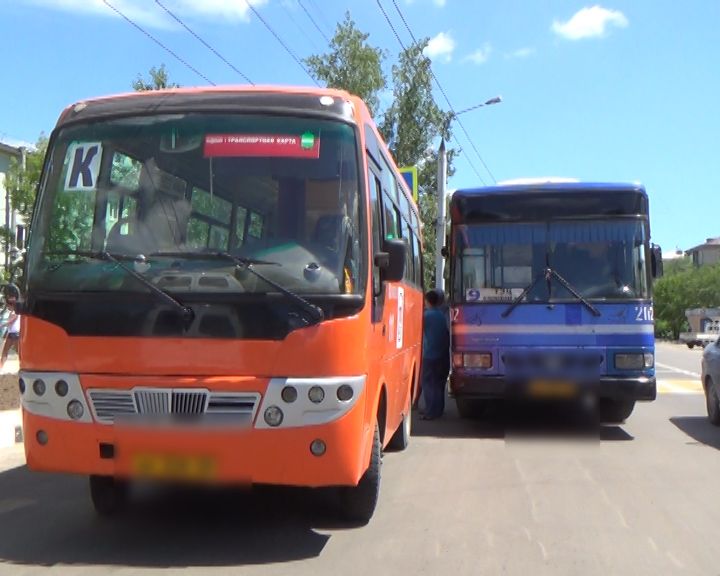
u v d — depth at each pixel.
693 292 74.62
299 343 5.01
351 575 4.99
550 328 9.95
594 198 10.09
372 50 26.19
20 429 9.47
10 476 7.81
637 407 14.13
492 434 10.63
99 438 5.12
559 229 10.11
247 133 5.44
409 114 26.41
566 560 5.34
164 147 5.48
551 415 12.52
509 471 8.23
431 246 27.12
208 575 4.95
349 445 5.05
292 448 4.99
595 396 9.84
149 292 5.11
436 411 12.00
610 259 9.99
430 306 12.38
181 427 5.02
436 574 5.02
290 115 5.46
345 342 5.05
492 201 10.27
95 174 5.53
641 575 5.06
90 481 6.22
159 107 5.58
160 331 5.09
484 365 10.09
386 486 7.50
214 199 5.34
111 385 5.12
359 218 5.31
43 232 5.48
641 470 8.32
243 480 5.02
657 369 25.70
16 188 24.72
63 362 5.21
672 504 6.88
